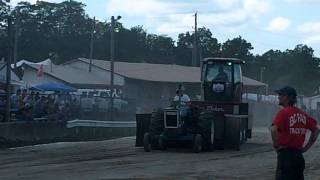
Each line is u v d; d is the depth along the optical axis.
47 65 58.38
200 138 18.91
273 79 110.00
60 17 99.19
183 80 57.59
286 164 7.78
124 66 61.53
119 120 32.28
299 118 7.81
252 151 19.91
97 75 59.22
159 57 103.88
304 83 109.25
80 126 26.03
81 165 15.08
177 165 15.35
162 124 19.23
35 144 21.94
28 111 24.97
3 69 28.78
